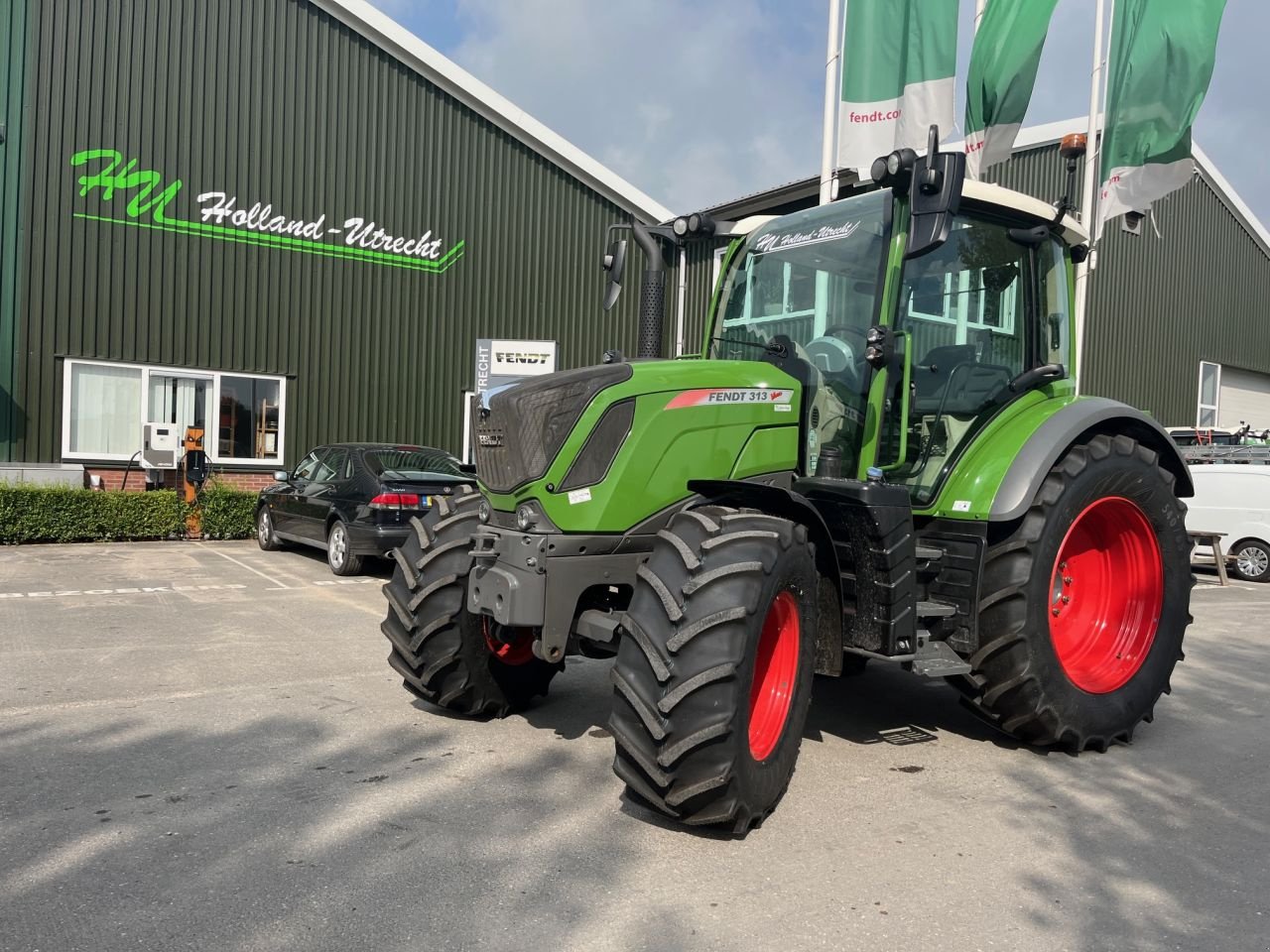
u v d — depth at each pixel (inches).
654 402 150.9
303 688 208.8
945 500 178.4
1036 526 170.4
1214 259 834.8
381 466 379.9
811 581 145.4
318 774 156.3
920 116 361.7
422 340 584.4
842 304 175.5
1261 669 260.4
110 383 508.1
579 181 625.6
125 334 507.2
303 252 550.0
